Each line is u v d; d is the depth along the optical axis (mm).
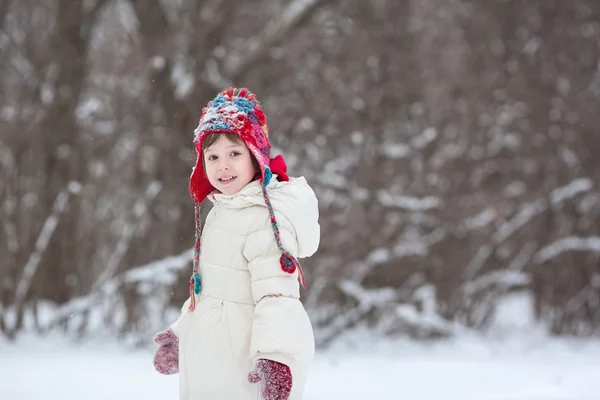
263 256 3379
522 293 13789
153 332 11211
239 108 3592
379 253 12484
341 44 13867
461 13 14547
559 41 13992
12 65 12711
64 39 12375
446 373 7828
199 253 3613
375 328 12273
